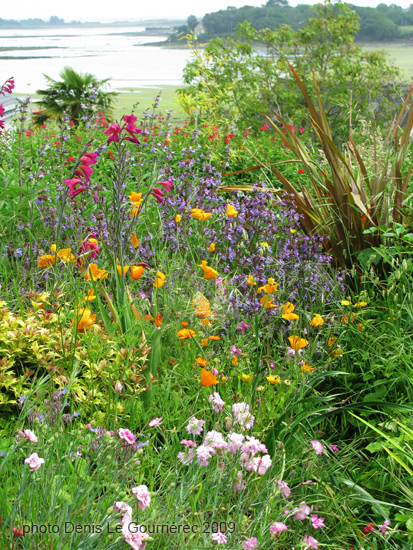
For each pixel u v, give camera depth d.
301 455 2.49
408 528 2.13
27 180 4.82
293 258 3.94
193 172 5.92
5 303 2.82
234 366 2.90
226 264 4.03
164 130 7.06
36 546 1.60
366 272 3.67
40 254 3.67
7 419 2.34
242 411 2.30
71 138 6.94
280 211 4.55
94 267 2.93
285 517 2.04
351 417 2.93
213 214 4.44
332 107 15.74
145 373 2.60
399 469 2.50
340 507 2.32
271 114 15.52
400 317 3.36
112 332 2.79
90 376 2.51
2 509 1.68
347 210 4.45
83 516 1.69
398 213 4.40
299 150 4.84
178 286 3.38
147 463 2.23
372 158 5.09
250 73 15.30
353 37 16.59
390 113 13.33
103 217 3.78
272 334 3.32
